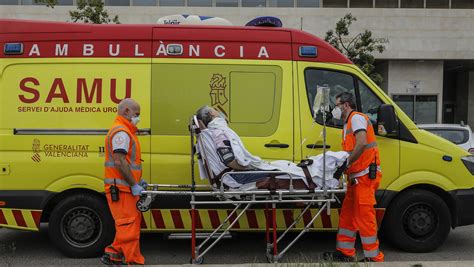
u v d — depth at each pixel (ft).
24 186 16.89
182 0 69.41
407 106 75.82
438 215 18.10
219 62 17.37
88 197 17.10
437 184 17.95
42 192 16.89
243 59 17.47
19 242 20.13
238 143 15.15
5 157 16.81
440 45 73.36
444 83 88.99
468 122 85.15
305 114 17.54
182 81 17.26
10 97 16.97
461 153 18.37
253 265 14.16
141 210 14.90
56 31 17.17
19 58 17.02
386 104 17.19
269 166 15.43
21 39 17.08
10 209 16.89
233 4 70.44
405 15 72.69
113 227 17.26
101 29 17.24
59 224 17.13
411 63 75.15
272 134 17.34
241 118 17.38
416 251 18.30
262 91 17.49
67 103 17.02
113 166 14.82
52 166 16.88
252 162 15.23
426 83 75.46
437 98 75.66
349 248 16.85
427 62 75.20
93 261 17.17
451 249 19.19
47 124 16.98
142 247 19.35
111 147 14.73
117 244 14.90
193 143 15.94
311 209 17.51
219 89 17.35
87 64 17.08
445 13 73.15
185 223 17.25
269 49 17.63
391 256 18.03
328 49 17.98
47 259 17.49
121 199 14.83
